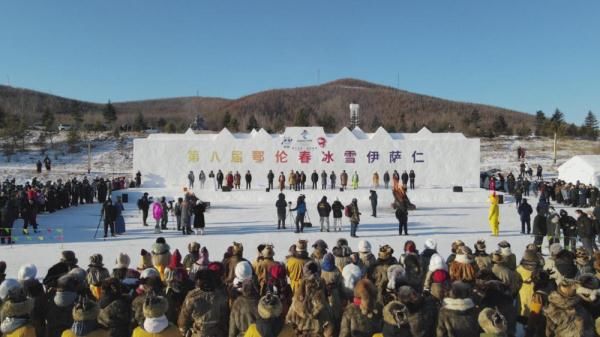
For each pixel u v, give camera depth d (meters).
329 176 44.41
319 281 6.84
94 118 119.69
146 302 6.09
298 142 44.53
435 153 44.31
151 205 33.84
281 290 8.25
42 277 14.27
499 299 7.21
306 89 184.75
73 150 71.81
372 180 44.34
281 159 44.53
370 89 185.88
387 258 9.00
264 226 25.12
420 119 145.38
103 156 69.31
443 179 44.31
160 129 96.25
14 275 14.56
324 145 44.50
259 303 6.10
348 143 44.41
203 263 9.48
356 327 6.26
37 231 23.02
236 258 9.44
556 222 18.25
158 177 44.94
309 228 24.27
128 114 173.50
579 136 105.50
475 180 44.28
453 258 10.34
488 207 33.97
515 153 75.44
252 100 170.38
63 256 9.46
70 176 57.03
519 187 34.25
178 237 21.67
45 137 78.38
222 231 23.42
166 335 6.06
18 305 6.27
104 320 6.29
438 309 6.57
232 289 7.76
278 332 6.05
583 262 9.87
